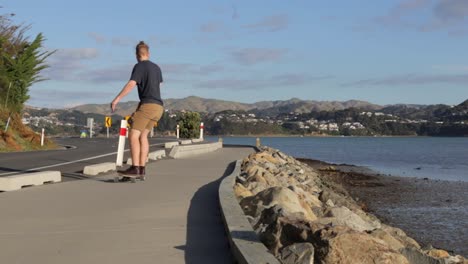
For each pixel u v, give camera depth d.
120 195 9.66
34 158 21.23
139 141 11.67
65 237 6.27
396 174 43.47
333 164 52.97
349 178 36.78
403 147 124.94
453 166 55.56
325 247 5.24
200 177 13.09
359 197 26.92
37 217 7.47
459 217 20.61
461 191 30.17
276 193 8.49
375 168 51.09
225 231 6.58
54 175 11.98
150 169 15.52
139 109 11.31
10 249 5.71
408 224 19.06
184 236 6.34
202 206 8.47
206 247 5.83
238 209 7.23
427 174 44.16
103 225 6.96
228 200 8.10
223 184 10.27
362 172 44.38
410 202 25.16
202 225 6.99
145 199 9.17
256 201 8.59
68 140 48.31
